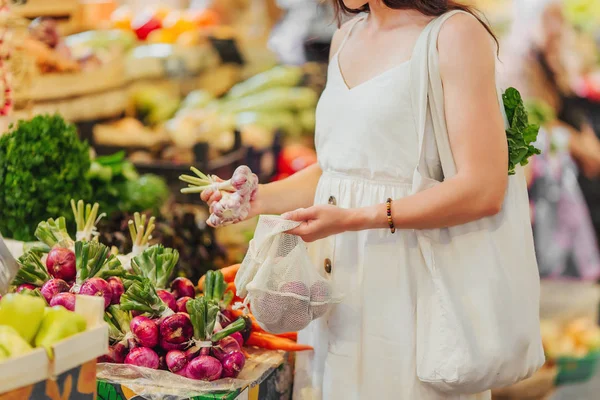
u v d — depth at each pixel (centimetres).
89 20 415
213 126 399
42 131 247
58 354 124
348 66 183
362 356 174
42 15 362
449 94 162
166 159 391
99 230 248
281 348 189
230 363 164
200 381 161
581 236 467
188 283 194
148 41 416
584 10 457
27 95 282
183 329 165
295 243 168
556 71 457
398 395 171
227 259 286
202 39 412
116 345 168
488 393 182
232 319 187
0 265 162
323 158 185
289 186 197
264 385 177
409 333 170
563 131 464
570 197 464
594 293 457
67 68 356
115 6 431
